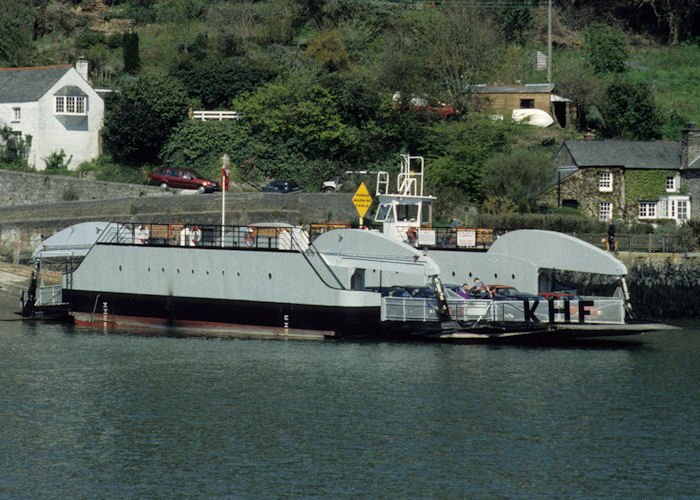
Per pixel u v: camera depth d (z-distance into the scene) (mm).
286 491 63062
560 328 103125
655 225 184375
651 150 190625
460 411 80562
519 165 178875
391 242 108250
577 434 74438
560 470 66875
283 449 71062
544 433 74688
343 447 71500
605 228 162625
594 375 93375
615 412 80250
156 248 121000
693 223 161750
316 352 103812
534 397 84938
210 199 171000
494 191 179875
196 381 91000
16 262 166750
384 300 107688
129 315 123688
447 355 102812
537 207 180500
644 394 86000
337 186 192500
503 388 88000
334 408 81500
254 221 170750
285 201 171125
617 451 70688
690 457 69438
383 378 91938
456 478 65312
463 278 119250
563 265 111625
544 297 107188
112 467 67500
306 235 115375
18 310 140250
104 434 74750
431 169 190625
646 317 136750
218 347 107312
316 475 65938
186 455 70000
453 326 105375
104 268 125250
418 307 106438
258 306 114000
